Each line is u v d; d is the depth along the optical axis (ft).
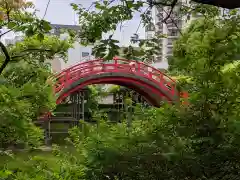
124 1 14.44
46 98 23.40
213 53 17.49
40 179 14.57
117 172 18.11
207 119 19.15
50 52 32.89
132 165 18.30
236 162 18.24
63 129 84.94
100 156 18.10
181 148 18.53
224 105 19.16
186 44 17.93
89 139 18.74
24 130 18.10
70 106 89.76
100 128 19.60
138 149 18.61
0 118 17.46
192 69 18.69
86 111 92.17
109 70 83.35
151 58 16.03
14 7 20.51
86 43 15.93
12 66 29.53
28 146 18.56
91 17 14.90
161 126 19.71
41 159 16.12
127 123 21.11
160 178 17.93
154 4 14.62
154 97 81.92
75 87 80.53
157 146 18.66
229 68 18.47
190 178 18.04
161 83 74.23
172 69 19.43
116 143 18.78
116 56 14.85
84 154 18.19
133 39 15.15
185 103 20.08
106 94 103.40
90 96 93.15
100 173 17.76
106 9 14.60
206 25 17.97
